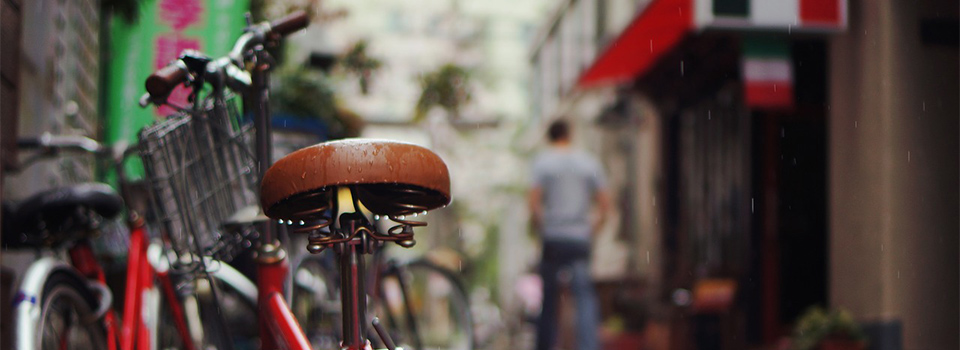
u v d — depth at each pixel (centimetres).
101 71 680
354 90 1070
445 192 187
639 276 1438
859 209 670
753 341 990
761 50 792
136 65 650
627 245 1638
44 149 369
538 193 787
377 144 182
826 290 992
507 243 3203
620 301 1298
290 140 534
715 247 1125
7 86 349
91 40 641
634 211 1587
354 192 188
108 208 329
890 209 636
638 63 1041
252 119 272
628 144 1638
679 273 1225
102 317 312
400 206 192
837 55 706
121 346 318
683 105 1223
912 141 631
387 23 4584
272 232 253
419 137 1722
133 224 341
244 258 395
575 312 780
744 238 1012
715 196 1123
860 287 667
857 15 678
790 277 996
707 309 952
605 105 1588
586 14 2102
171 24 656
